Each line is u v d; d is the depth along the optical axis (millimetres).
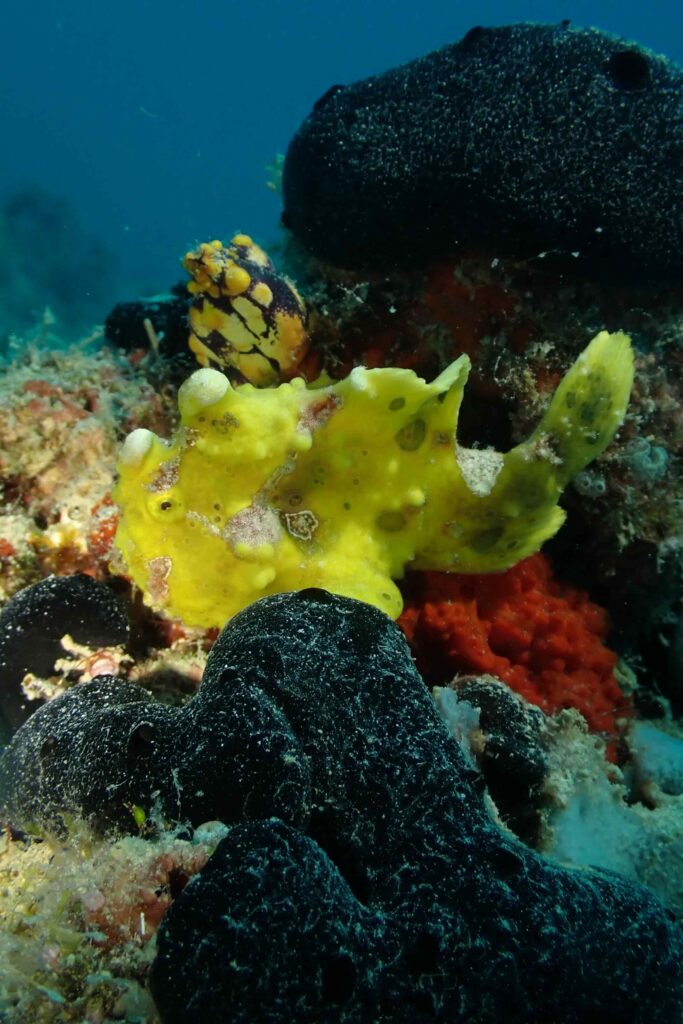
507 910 133
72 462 281
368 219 255
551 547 281
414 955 126
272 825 132
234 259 247
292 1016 115
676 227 232
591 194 228
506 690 210
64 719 176
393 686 155
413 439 208
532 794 199
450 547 224
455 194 239
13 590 260
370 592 202
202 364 274
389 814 141
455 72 242
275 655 158
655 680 300
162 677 239
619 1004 133
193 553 199
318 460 204
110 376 320
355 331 280
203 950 118
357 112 258
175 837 145
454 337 269
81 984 137
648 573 281
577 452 214
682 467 267
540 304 255
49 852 163
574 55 232
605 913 141
